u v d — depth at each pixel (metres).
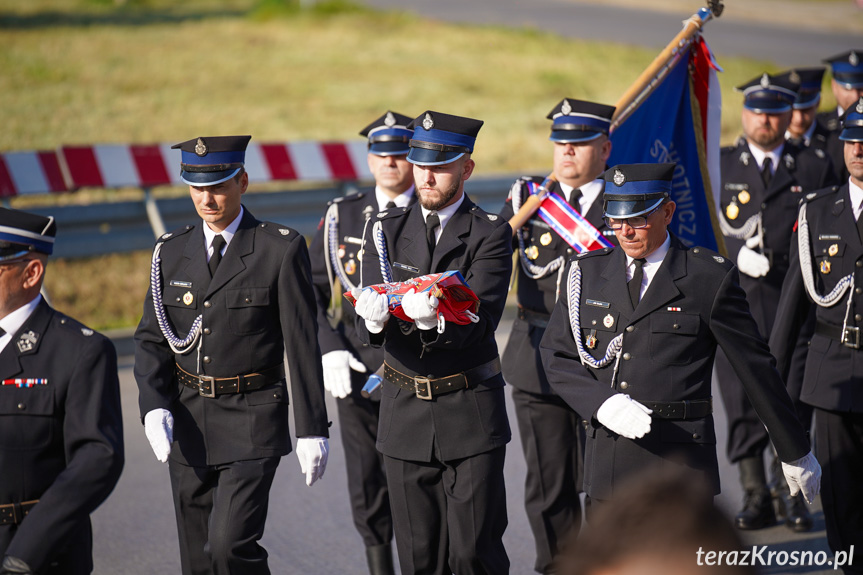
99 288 33.31
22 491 12.03
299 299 14.76
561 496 18.00
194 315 14.77
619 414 13.48
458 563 14.91
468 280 14.85
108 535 19.62
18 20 90.75
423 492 15.25
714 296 13.91
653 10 118.88
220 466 14.72
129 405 25.98
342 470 23.09
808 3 135.38
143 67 69.25
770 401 13.98
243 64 72.50
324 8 96.44
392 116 18.59
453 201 15.20
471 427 14.80
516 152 51.69
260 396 14.77
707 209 20.02
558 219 18.19
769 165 22.64
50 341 12.20
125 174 31.97
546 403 18.03
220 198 14.68
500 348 30.41
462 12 108.75
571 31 97.44
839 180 23.56
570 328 14.71
